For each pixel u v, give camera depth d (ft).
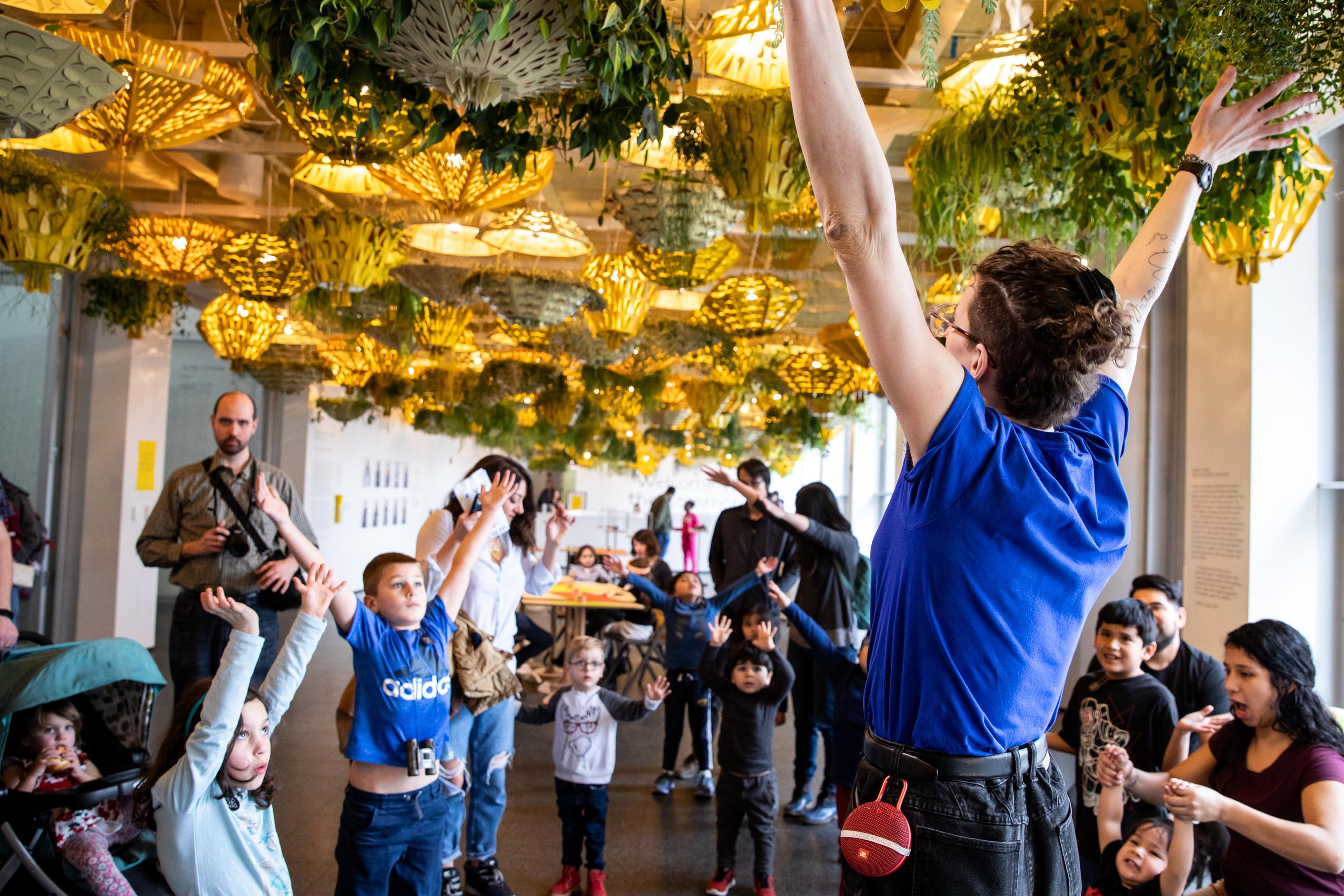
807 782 15.64
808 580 15.67
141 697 10.34
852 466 52.24
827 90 2.99
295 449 43.65
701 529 58.34
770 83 9.43
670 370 32.17
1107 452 3.76
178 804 6.98
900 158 17.58
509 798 16.03
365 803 8.61
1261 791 7.22
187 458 41.34
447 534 11.30
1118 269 4.72
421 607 8.95
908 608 3.35
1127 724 9.33
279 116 13.94
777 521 14.99
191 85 9.28
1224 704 10.16
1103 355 3.39
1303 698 7.09
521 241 12.39
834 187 3.01
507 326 20.95
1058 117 7.38
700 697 16.75
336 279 13.58
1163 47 5.93
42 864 8.88
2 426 25.52
